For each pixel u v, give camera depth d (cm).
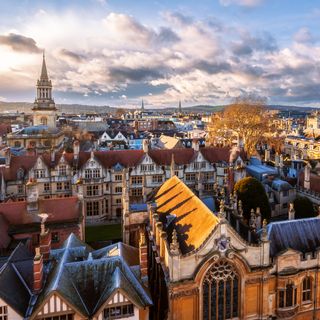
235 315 4300
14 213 6256
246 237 4956
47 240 4406
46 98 17062
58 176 9294
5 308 3578
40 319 3588
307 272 4600
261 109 16300
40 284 3938
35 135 14650
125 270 4091
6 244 5722
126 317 3834
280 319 4503
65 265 3994
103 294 3866
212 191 10200
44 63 16950
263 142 18312
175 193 5825
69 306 3631
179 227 4866
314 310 4706
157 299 4881
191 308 4078
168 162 10050
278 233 4809
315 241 4922
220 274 4150
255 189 7906
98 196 9369
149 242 5684
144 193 9756
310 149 17338
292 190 9519
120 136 18988
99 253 4828
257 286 4325
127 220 6341
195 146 10356
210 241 4028
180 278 3978
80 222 6431
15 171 9144
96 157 9681
